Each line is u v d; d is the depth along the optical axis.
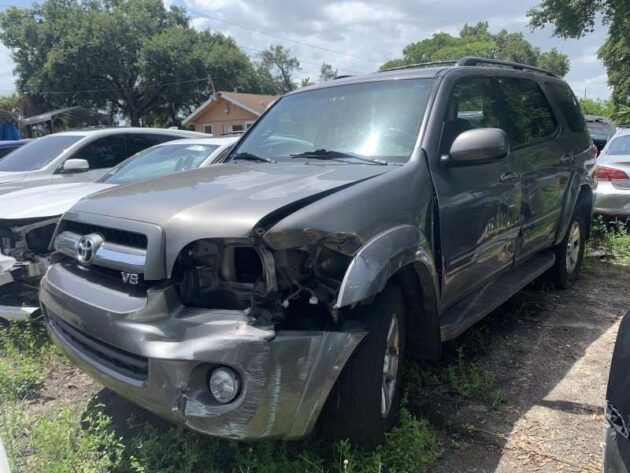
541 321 4.69
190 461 2.59
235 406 2.27
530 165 4.34
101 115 31.91
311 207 2.52
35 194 5.17
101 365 2.62
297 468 2.61
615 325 4.57
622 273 6.18
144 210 2.64
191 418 2.30
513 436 3.01
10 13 38.22
